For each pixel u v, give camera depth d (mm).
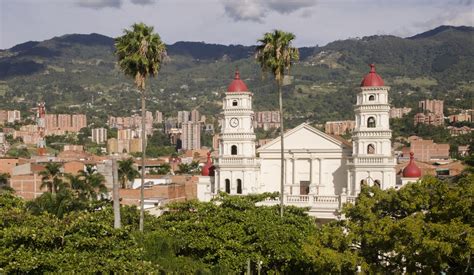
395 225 43906
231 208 57062
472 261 41812
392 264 47094
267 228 52500
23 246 36500
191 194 115000
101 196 104438
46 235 37531
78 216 42312
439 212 44469
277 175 88812
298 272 53906
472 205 42031
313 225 57500
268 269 54562
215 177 89688
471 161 111188
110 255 39062
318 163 86812
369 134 81375
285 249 51156
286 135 88000
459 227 40688
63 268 35812
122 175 131375
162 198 101938
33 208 72750
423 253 41469
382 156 80125
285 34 62812
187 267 46281
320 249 46594
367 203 49719
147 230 55000
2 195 54344
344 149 85625
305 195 79875
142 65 57219
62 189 99438
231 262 50562
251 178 87250
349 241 46531
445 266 41219
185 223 53750
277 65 62938
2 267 35344
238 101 89062
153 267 40031
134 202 102625
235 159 87312
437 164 167875
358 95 83375
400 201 48500
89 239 38531
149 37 57344
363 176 81062
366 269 44969
